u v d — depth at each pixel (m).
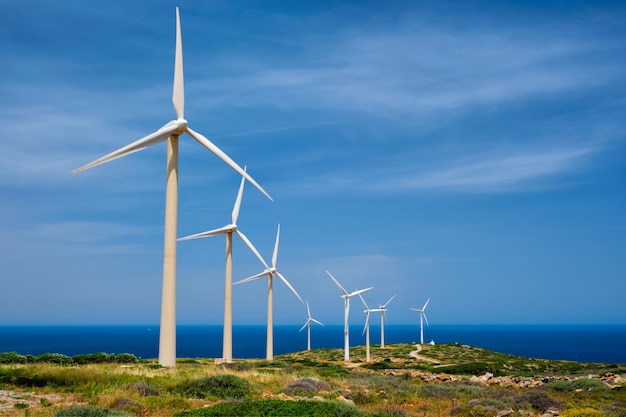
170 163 40.44
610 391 37.94
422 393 35.66
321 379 40.38
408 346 124.25
